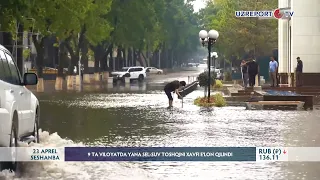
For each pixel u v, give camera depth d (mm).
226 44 95500
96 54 107938
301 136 27250
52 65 133125
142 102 52125
